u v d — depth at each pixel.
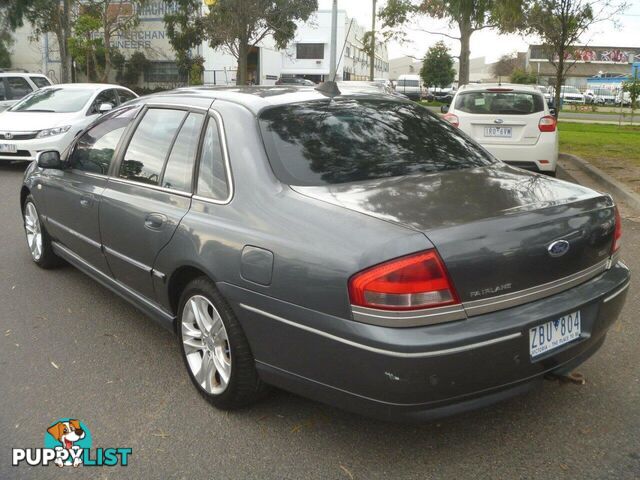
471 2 9.90
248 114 3.37
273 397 3.41
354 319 2.50
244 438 3.03
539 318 2.63
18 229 7.25
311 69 56.22
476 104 9.50
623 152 13.41
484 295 2.56
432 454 2.88
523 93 9.39
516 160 9.20
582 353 2.95
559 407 3.26
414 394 2.46
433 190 3.00
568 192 3.16
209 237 3.12
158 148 3.83
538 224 2.72
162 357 3.95
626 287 3.12
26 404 3.38
